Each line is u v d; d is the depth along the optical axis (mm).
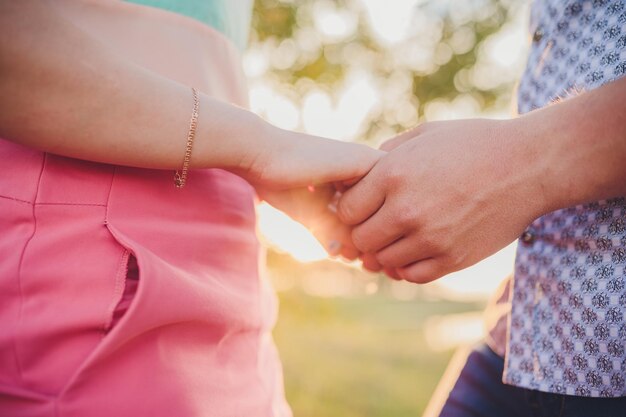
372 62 3809
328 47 3412
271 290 493
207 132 393
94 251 357
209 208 408
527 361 475
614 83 403
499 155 428
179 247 383
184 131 383
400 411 1642
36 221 354
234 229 421
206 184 415
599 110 401
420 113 4012
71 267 351
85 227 358
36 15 340
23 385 344
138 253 354
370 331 3602
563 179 413
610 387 428
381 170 465
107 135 361
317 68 3402
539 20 502
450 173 439
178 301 361
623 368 422
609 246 428
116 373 349
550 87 480
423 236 460
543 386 460
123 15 406
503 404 547
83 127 355
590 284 435
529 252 481
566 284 449
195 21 433
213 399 377
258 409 410
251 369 418
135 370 353
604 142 397
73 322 345
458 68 3988
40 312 346
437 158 445
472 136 441
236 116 412
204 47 437
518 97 521
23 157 364
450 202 443
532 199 426
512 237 443
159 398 355
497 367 556
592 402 442
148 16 413
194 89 398
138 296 344
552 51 481
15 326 344
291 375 1990
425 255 475
